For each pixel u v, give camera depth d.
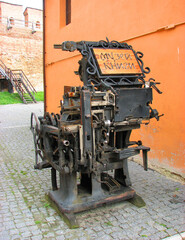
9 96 19.47
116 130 3.12
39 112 14.17
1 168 5.30
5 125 10.25
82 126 2.92
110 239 2.87
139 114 3.13
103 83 2.98
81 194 3.46
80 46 3.16
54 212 3.47
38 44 22.41
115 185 3.63
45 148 3.63
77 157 2.96
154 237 2.90
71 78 7.48
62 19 7.99
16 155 6.22
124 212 3.45
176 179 4.50
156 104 4.76
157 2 4.53
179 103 4.32
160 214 3.38
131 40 5.21
